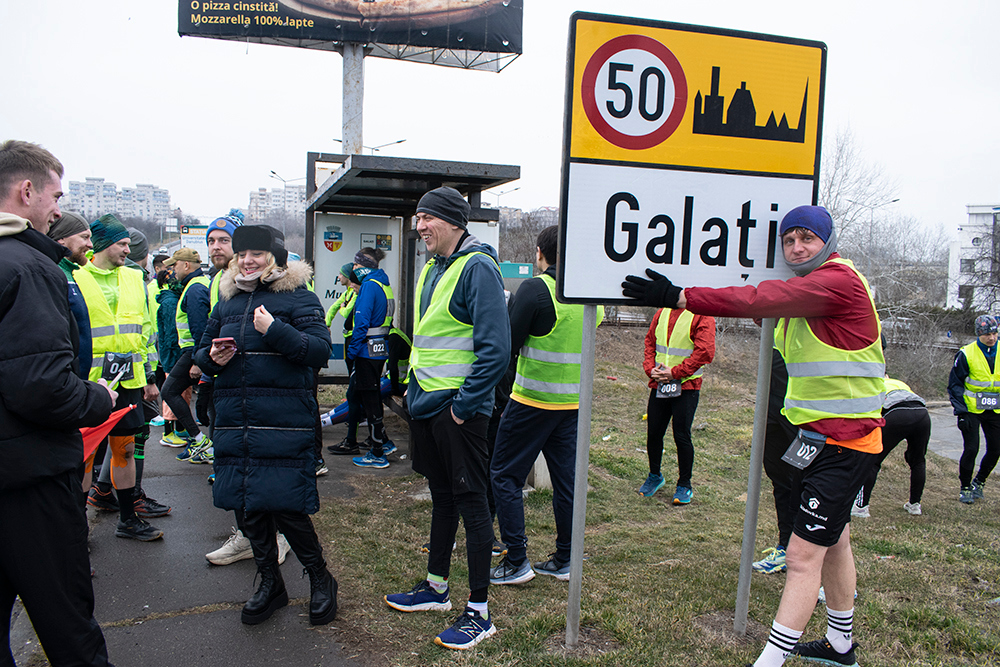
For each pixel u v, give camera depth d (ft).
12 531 6.24
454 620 9.87
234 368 9.50
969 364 20.33
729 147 8.83
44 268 6.46
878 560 13.20
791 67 8.98
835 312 7.85
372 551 12.42
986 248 106.73
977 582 12.26
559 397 11.23
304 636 9.37
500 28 41.04
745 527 9.52
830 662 8.89
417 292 10.25
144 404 13.93
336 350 23.25
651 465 17.61
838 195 77.00
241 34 38.37
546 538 13.65
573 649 9.00
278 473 9.39
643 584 11.29
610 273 8.53
